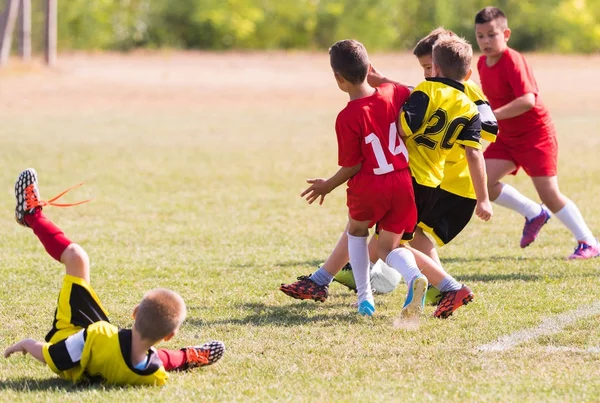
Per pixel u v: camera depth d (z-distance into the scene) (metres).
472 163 15.17
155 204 29.28
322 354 13.27
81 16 109.38
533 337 14.02
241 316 15.65
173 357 12.45
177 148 44.16
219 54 109.44
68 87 73.00
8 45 78.81
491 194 21.03
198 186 33.12
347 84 14.74
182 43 117.12
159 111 61.59
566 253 21.23
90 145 44.50
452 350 13.34
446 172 16.20
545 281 18.05
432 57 15.52
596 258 20.41
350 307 16.31
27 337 14.39
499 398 11.07
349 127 14.52
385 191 14.56
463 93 15.09
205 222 26.09
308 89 75.31
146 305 11.49
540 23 119.50
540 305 16.05
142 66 91.50
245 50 117.00
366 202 14.72
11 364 12.95
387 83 15.26
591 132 49.97
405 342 13.84
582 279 18.20
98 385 11.94
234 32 117.12
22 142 44.78
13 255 21.08
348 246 15.59
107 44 110.69
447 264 19.97
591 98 68.44
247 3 118.44
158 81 79.12
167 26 116.38
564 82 80.44
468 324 14.84
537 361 12.73
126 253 21.58
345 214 27.39
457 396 11.21
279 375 12.29
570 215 20.58
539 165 20.47
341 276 16.92
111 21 111.94
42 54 87.50
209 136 49.31
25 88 70.94
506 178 35.25
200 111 61.97
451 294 14.91
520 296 16.77
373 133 14.51
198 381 12.09
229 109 63.31
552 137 20.61
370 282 16.78
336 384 11.83
